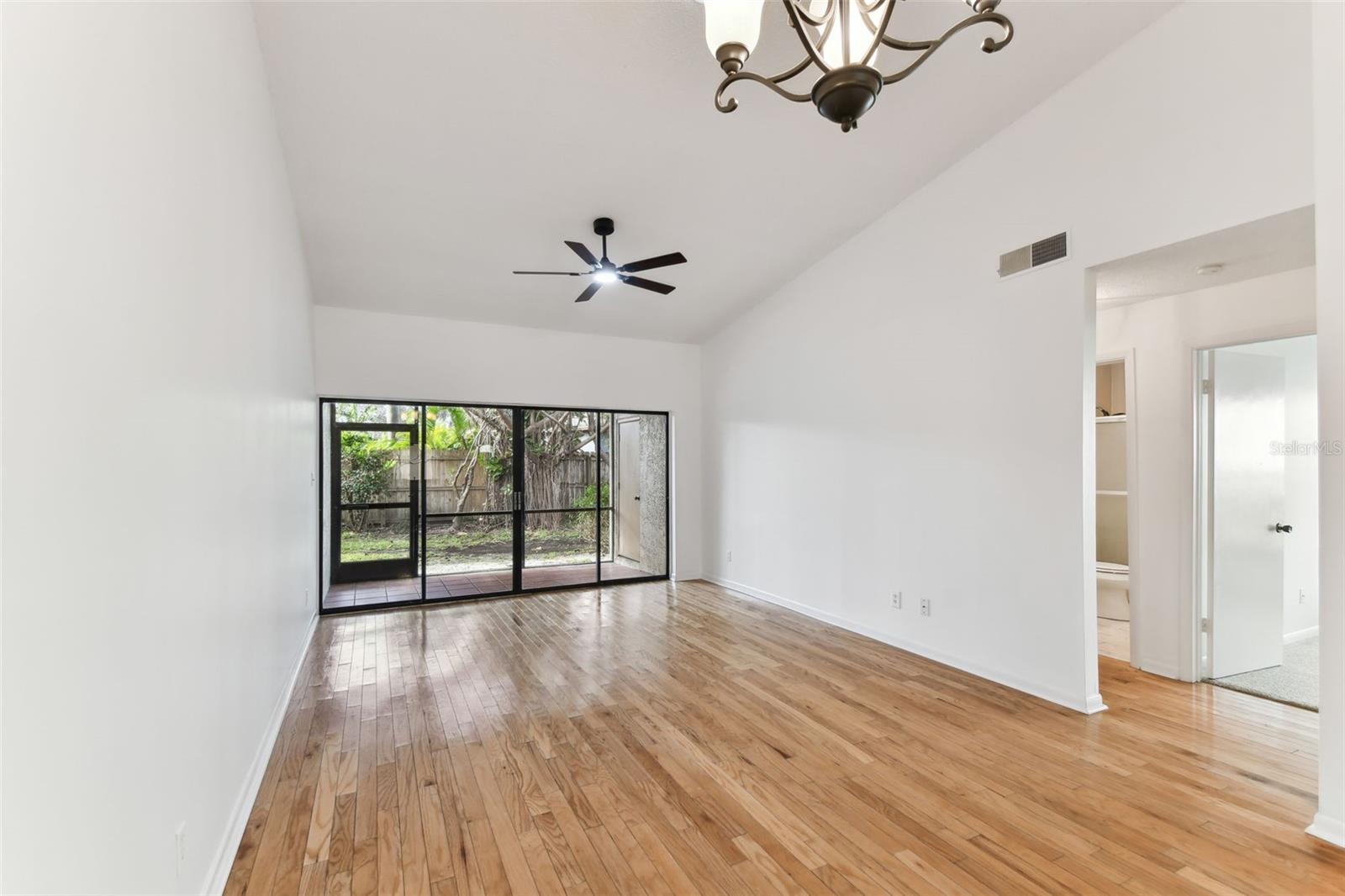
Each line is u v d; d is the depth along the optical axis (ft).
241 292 7.66
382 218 13.41
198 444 5.77
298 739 9.58
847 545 15.76
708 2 5.60
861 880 6.31
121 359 4.03
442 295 17.28
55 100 3.22
